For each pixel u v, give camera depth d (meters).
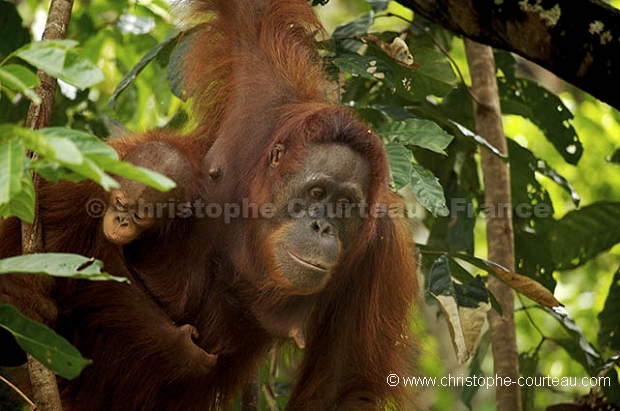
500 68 7.58
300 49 5.73
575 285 10.73
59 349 3.15
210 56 5.60
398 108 6.17
